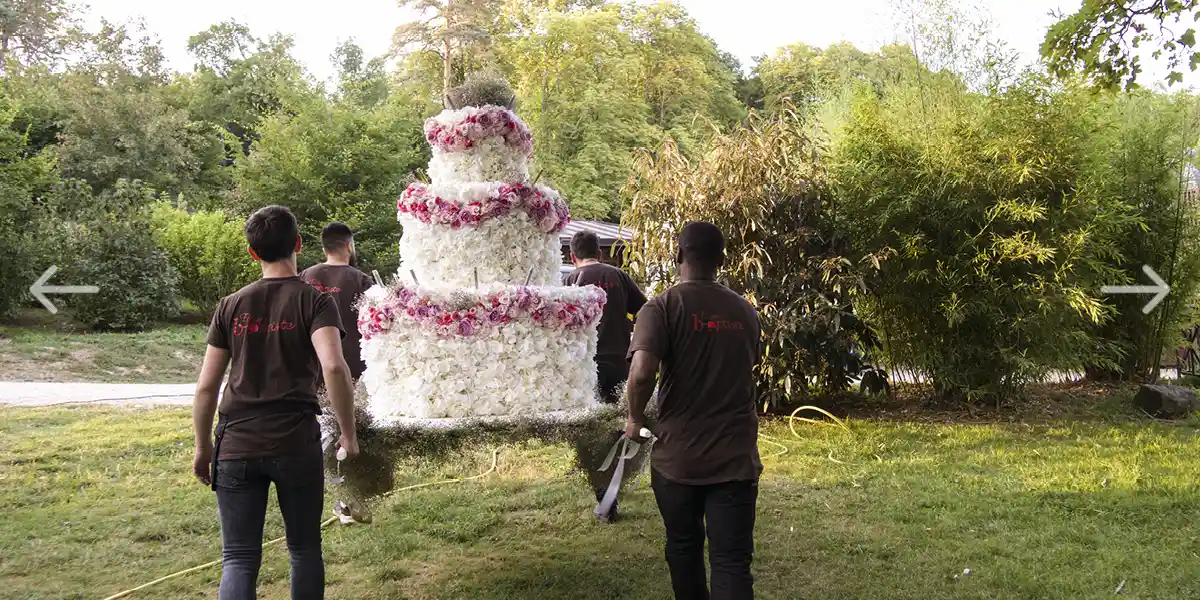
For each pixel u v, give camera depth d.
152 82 35.53
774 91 40.56
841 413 7.99
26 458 5.86
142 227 15.92
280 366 2.83
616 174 32.66
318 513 2.89
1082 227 7.65
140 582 3.76
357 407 3.50
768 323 7.47
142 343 13.91
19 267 14.67
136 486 5.23
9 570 3.86
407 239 3.83
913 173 7.75
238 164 21.67
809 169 7.87
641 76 40.12
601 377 4.62
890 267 7.90
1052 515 4.67
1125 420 7.58
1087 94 7.67
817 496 5.11
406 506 4.91
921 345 8.03
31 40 33.06
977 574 3.81
